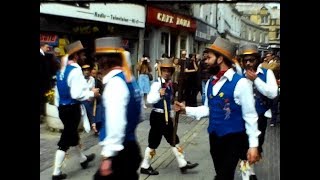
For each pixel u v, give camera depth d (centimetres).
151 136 660
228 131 439
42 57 896
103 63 382
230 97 438
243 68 572
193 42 3291
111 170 364
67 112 631
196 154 807
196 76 1442
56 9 1470
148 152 662
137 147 388
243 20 6612
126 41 2053
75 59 638
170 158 772
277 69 716
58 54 1315
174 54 2875
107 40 380
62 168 689
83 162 688
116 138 360
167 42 2686
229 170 436
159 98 645
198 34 3372
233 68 459
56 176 624
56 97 645
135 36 2125
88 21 1681
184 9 2861
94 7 1698
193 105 1457
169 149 842
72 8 1555
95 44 390
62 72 631
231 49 446
